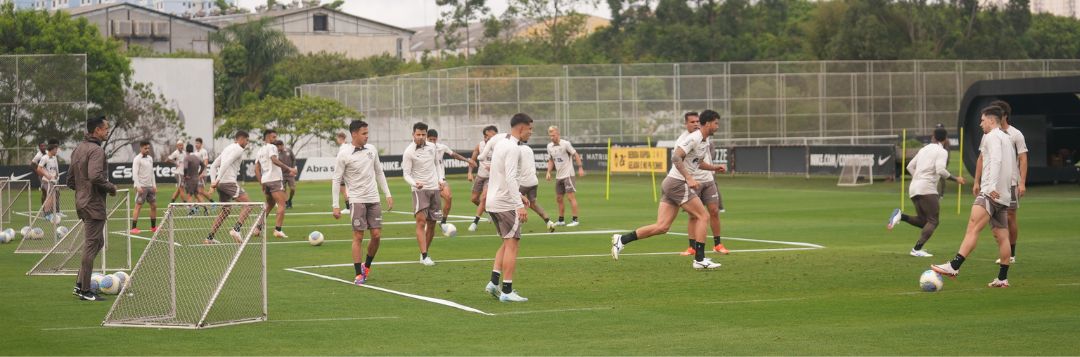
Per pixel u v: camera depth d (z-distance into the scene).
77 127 45.62
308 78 89.56
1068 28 101.38
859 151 42.12
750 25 96.50
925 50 87.81
